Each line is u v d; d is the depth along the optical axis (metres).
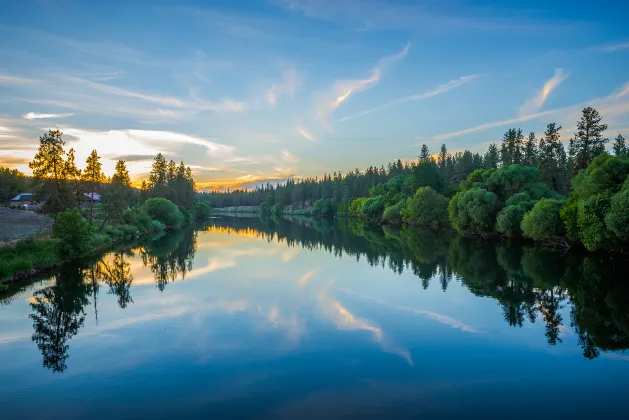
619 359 13.50
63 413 10.09
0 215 56.00
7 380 12.02
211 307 20.05
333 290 24.03
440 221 73.06
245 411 10.07
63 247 33.19
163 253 42.47
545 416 9.92
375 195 114.88
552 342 15.11
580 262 32.44
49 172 48.50
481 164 103.81
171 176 117.75
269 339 15.32
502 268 31.17
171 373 12.34
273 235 68.69
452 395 10.92
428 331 16.30
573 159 69.88
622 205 27.20
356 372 12.37
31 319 18.38
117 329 16.70
